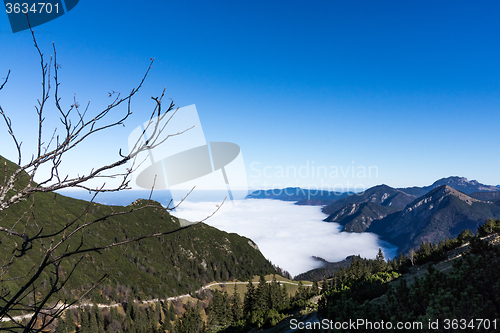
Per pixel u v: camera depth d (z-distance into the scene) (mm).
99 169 2127
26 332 1979
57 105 2164
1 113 2109
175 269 135375
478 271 9406
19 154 2121
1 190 2043
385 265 86875
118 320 86625
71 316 72000
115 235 115875
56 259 2131
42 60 2133
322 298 17375
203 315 111375
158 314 97625
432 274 10258
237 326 39281
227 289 141375
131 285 105688
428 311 7371
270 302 74125
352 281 19969
